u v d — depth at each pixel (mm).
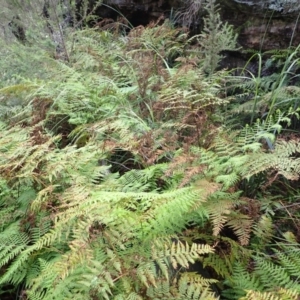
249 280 1887
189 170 2148
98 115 3246
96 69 3879
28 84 3422
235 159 2238
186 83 2848
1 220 2420
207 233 2195
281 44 3822
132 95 3332
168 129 2779
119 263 1631
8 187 2604
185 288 1649
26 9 4477
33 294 1812
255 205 2205
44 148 2383
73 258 1646
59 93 3254
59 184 2414
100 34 4566
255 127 2635
